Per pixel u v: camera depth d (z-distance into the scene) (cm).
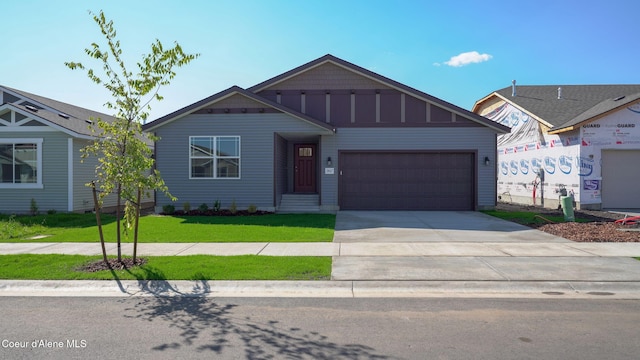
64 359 420
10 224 1342
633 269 762
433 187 1803
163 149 1741
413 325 514
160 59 806
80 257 873
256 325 516
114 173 786
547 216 1536
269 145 1727
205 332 494
